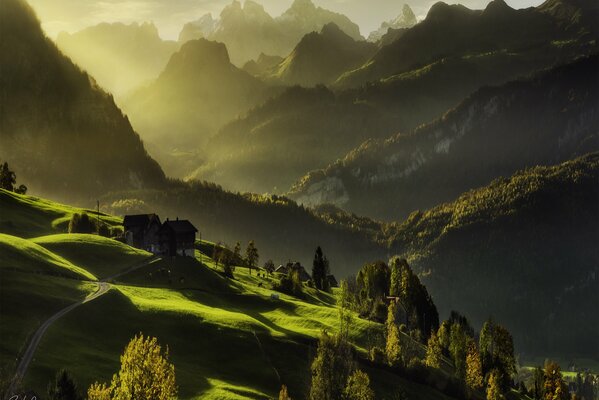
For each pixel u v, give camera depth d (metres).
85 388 93.69
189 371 115.31
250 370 122.25
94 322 123.44
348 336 156.38
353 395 107.81
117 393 73.12
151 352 73.31
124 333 123.62
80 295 134.38
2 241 145.12
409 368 150.38
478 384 159.75
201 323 133.88
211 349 126.44
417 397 141.50
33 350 101.25
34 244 157.38
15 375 85.88
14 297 120.50
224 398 104.56
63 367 98.06
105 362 105.75
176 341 126.50
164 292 158.00
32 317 116.00
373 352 149.38
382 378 143.25
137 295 147.25
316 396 110.00
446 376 157.38
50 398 79.56
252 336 134.38
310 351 133.00
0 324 108.25
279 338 138.62
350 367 113.94
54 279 138.50
